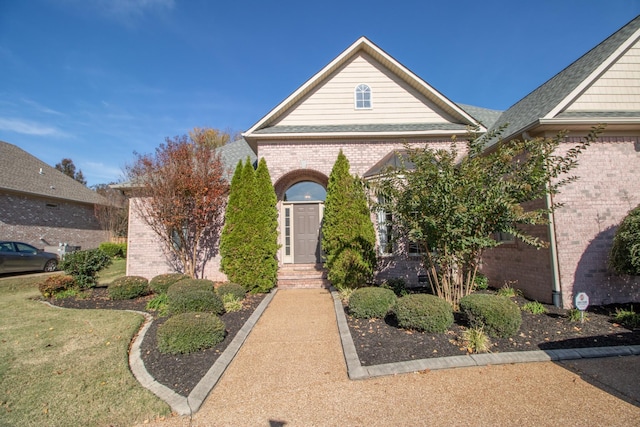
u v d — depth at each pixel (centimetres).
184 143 1025
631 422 298
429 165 618
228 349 483
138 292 869
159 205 962
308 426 304
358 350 467
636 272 597
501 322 486
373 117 1121
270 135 1040
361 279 874
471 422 302
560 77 945
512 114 1066
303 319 659
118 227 2336
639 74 771
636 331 527
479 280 866
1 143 2034
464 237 584
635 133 735
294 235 1154
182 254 1019
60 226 2014
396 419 311
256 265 917
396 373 398
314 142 1066
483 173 586
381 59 1129
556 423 298
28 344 511
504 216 581
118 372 412
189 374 404
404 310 533
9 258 1341
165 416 322
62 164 4594
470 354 439
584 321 575
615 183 722
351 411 327
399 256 995
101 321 635
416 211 631
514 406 327
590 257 701
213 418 321
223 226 1070
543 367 411
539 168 581
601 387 361
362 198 725
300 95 1121
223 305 681
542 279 732
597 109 751
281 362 451
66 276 939
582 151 726
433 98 1116
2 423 307
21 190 1736
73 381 388
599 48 866
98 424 308
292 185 1177
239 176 972
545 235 720
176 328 472
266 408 337
